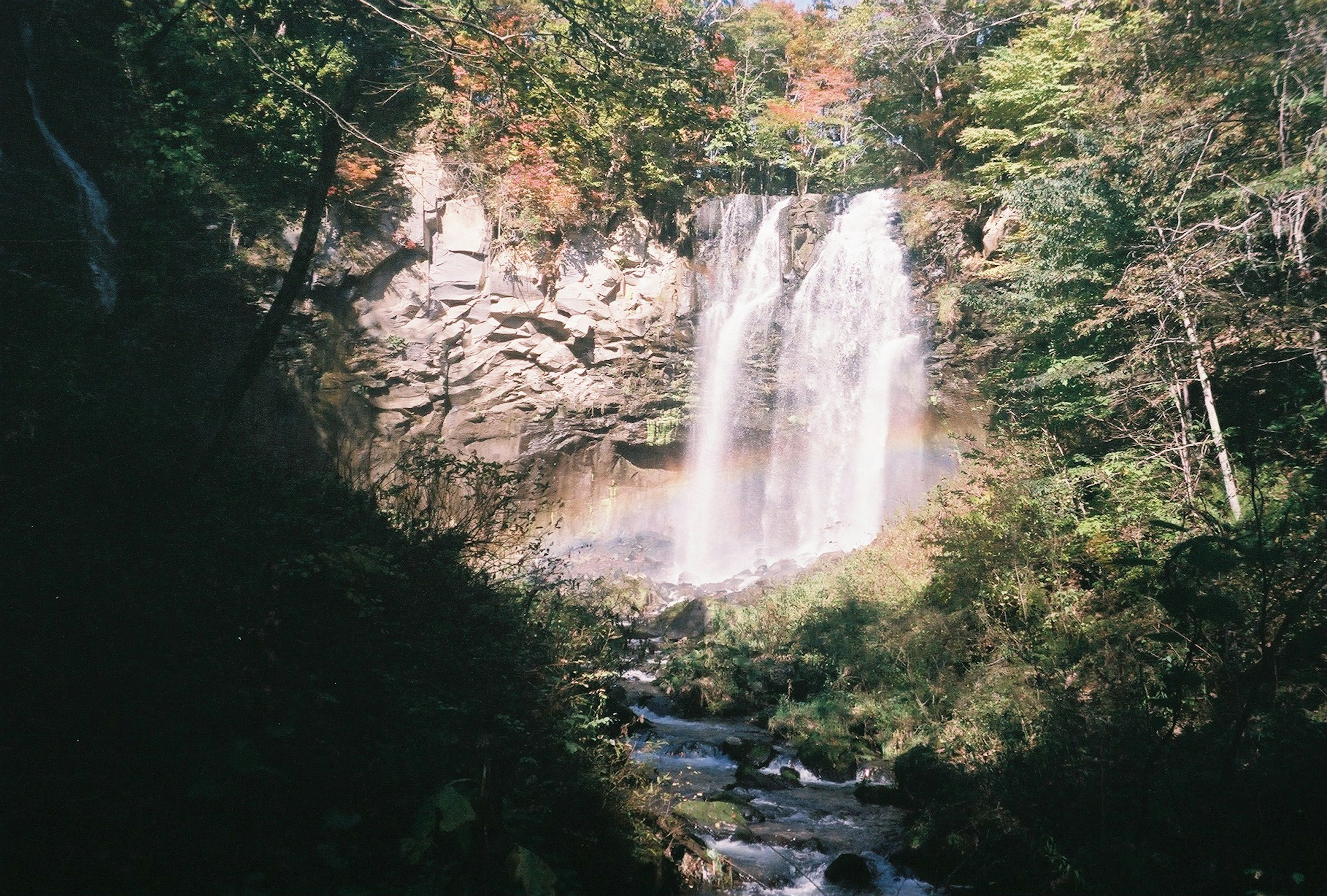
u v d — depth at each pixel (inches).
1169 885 205.9
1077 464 508.1
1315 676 217.5
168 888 140.9
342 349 913.5
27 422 243.8
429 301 979.3
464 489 374.3
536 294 1039.6
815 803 338.6
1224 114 441.4
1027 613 415.2
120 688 175.8
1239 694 214.1
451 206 991.6
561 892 181.0
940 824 289.6
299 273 317.7
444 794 156.7
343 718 202.2
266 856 156.5
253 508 273.6
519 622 287.6
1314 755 206.2
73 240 437.7
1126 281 452.8
